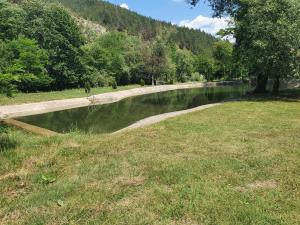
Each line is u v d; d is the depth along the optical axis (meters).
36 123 26.05
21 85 47.44
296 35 25.31
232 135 12.16
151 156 9.45
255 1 26.98
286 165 8.55
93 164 8.81
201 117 16.92
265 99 26.81
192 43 163.00
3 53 11.58
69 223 5.58
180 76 99.56
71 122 26.48
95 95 46.66
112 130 22.42
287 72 27.42
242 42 29.59
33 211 6.03
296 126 13.90
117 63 78.25
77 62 60.47
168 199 6.50
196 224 5.57
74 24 60.81
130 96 55.25
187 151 9.97
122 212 5.96
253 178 7.65
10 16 46.97
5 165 8.78
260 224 5.55
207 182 7.37
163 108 36.16
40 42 55.69
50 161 9.12
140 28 165.62
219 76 109.00
